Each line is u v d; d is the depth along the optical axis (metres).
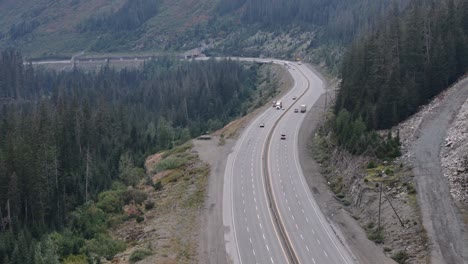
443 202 69.19
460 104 96.31
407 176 77.94
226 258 66.94
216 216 80.12
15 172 91.69
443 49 108.31
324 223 75.00
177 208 86.44
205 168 103.12
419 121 95.62
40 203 92.69
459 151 78.50
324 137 112.50
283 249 68.50
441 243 61.47
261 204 83.56
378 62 109.06
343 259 64.44
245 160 106.00
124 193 96.75
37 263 72.31
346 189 85.25
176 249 70.25
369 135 93.75
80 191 102.62
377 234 69.12
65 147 115.00
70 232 84.69
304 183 91.12
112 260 70.19
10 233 82.75
